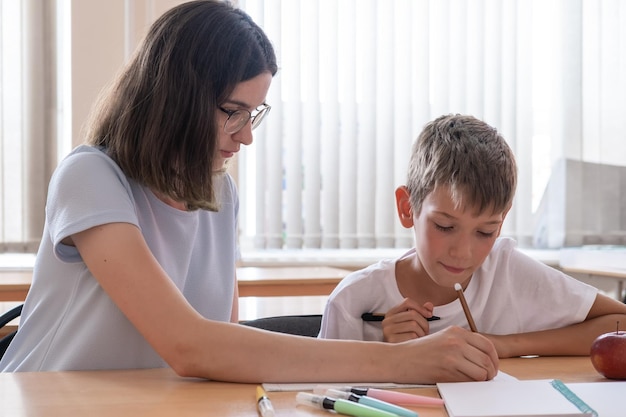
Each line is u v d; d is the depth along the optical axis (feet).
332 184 11.51
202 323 3.11
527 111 11.98
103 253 3.28
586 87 12.17
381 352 3.06
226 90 3.61
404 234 11.66
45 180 10.84
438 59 11.79
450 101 11.88
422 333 3.99
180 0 11.10
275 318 4.71
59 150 10.94
